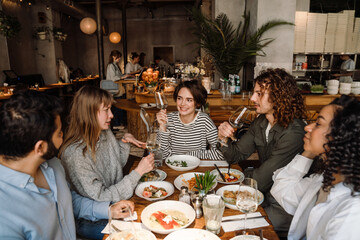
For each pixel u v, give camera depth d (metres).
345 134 0.86
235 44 5.01
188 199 1.36
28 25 9.02
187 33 12.69
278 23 4.80
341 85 4.27
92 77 11.91
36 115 0.87
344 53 5.99
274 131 1.75
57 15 9.86
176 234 1.06
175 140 2.29
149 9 11.88
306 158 1.32
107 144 1.67
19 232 0.91
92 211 1.35
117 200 1.40
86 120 1.43
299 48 5.77
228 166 1.86
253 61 5.20
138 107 4.50
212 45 5.16
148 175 1.68
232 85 4.36
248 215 1.25
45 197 1.02
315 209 1.00
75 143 1.45
